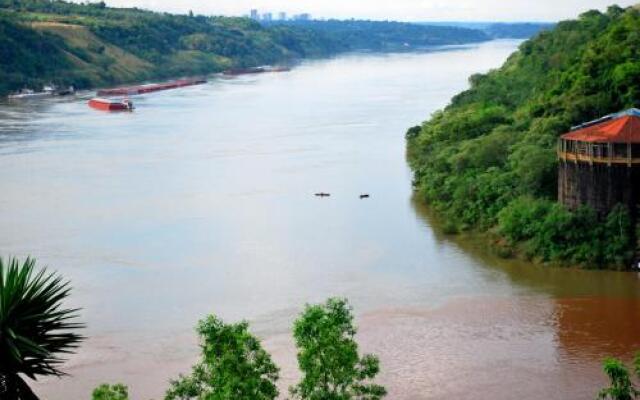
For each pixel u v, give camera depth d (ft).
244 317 242.37
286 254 304.71
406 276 276.41
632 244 279.28
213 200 396.78
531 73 551.18
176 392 135.33
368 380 200.23
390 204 378.12
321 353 133.90
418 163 426.92
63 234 339.36
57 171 474.49
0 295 104.32
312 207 377.91
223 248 314.96
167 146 561.43
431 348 218.59
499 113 439.22
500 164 356.38
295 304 252.42
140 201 397.39
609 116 311.88
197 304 254.68
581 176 288.51
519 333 227.61
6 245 323.98
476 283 268.00
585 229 285.84
